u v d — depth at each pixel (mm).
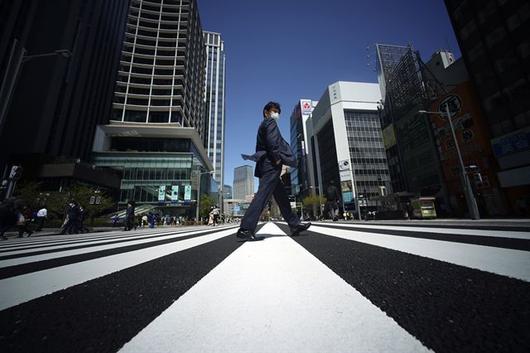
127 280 1073
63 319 646
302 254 1646
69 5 33375
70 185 26266
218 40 116000
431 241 1966
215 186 66500
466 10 20281
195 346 483
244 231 2797
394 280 929
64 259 1732
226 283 981
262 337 520
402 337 495
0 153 27422
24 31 27094
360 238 2533
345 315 633
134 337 537
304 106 89750
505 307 614
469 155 21016
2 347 478
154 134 43375
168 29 52281
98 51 39562
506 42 17562
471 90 20719
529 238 1782
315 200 62562
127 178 39344
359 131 57688
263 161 2996
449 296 724
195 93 57969
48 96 29859
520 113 16844
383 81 39781
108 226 24344
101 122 40719
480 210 19594
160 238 3986
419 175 28219
